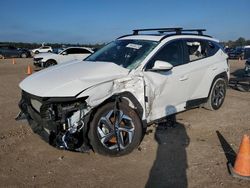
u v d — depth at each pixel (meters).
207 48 7.10
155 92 5.52
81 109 4.51
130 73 5.16
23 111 5.29
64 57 21.06
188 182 4.14
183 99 6.32
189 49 6.54
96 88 4.62
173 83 5.92
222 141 5.63
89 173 4.39
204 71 6.80
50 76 5.11
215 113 7.44
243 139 4.27
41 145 5.38
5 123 6.62
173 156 4.95
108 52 6.00
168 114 5.97
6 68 22.19
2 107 8.13
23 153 5.06
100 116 4.68
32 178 4.25
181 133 6.00
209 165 4.63
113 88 4.80
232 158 4.88
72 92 4.48
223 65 7.39
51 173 4.39
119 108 4.86
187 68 6.30
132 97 5.06
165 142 5.52
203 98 6.96
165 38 6.05
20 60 34.97
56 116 4.52
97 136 4.66
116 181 4.18
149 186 4.05
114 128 4.82
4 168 4.54
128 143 4.95
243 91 10.62
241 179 4.21
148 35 6.31
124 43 6.12
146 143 5.46
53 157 4.91
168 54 5.97
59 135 4.52
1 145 5.38
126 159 4.83
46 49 48.72
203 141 5.61
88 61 5.83
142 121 5.25
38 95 4.60
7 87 11.77
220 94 7.55
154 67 5.28
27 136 5.81
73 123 4.51
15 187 4.03
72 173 4.39
